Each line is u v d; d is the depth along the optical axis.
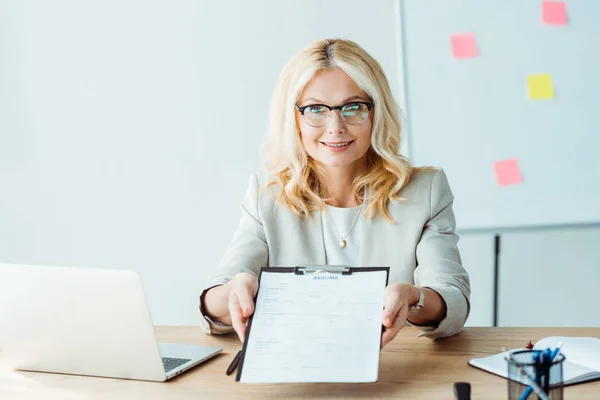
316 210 1.77
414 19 2.68
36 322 1.37
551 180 2.67
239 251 1.73
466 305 1.53
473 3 2.66
